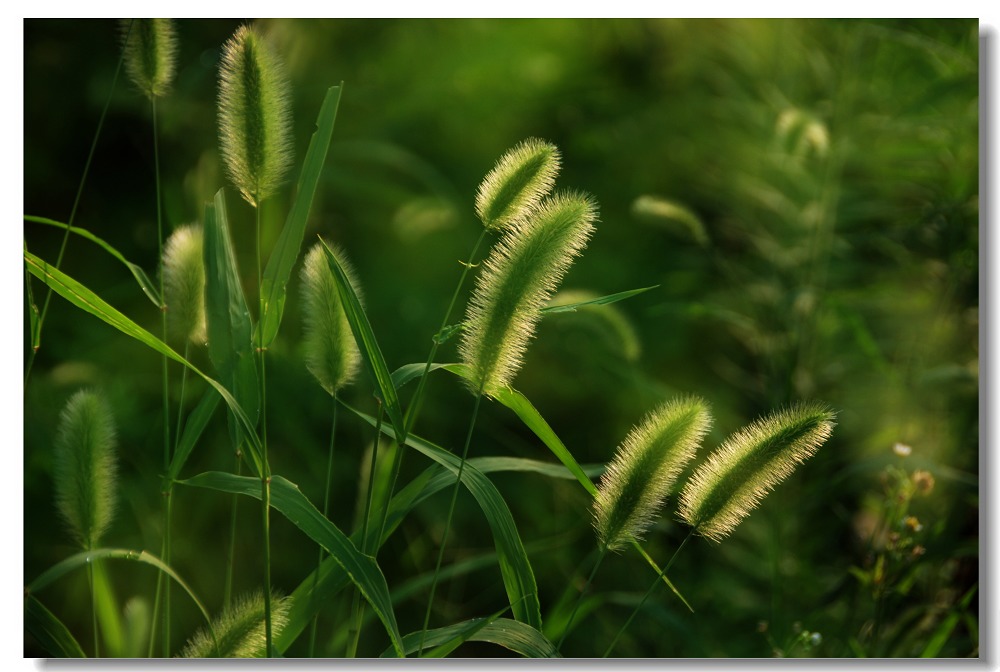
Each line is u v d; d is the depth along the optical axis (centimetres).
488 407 111
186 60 114
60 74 111
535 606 69
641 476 66
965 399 91
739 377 114
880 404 101
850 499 99
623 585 92
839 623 84
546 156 67
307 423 96
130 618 74
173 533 90
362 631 89
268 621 65
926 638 83
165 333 70
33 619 68
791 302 100
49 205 111
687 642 85
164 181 108
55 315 102
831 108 112
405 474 102
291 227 68
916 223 102
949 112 101
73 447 68
